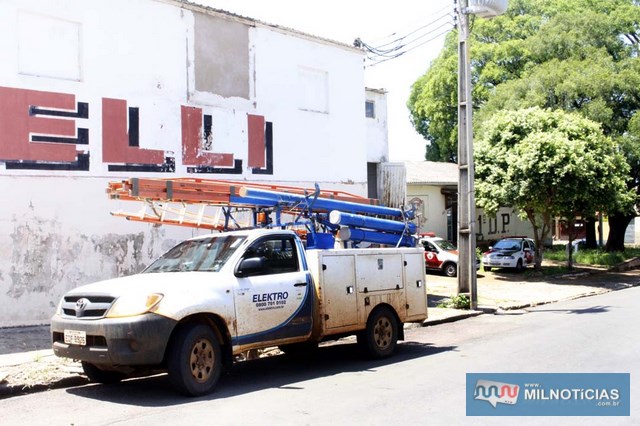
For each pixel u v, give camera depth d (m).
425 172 33.56
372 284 10.11
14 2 12.73
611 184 23.97
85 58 13.77
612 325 13.34
